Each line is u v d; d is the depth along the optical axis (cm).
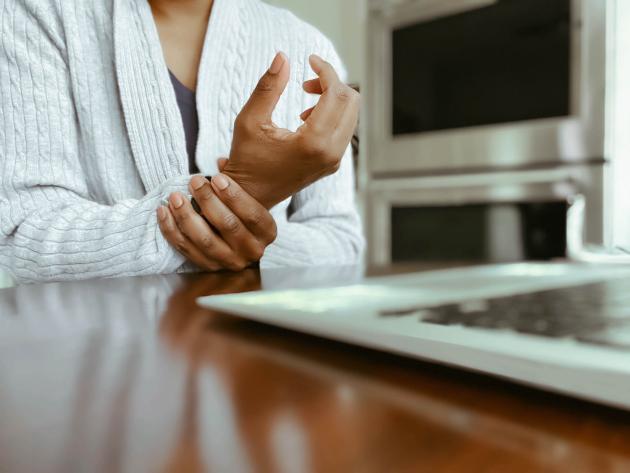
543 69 135
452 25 147
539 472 10
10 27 66
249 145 50
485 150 145
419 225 157
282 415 13
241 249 54
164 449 11
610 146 128
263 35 78
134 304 33
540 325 18
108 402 14
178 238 53
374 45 162
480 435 12
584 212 130
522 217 140
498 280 36
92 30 70
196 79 78
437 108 153
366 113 165
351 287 32
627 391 12
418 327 19
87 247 55
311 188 77
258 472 10
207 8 80
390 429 12
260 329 24
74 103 71
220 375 17
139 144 70
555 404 14
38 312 30
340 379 17
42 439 12
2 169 64
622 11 125
